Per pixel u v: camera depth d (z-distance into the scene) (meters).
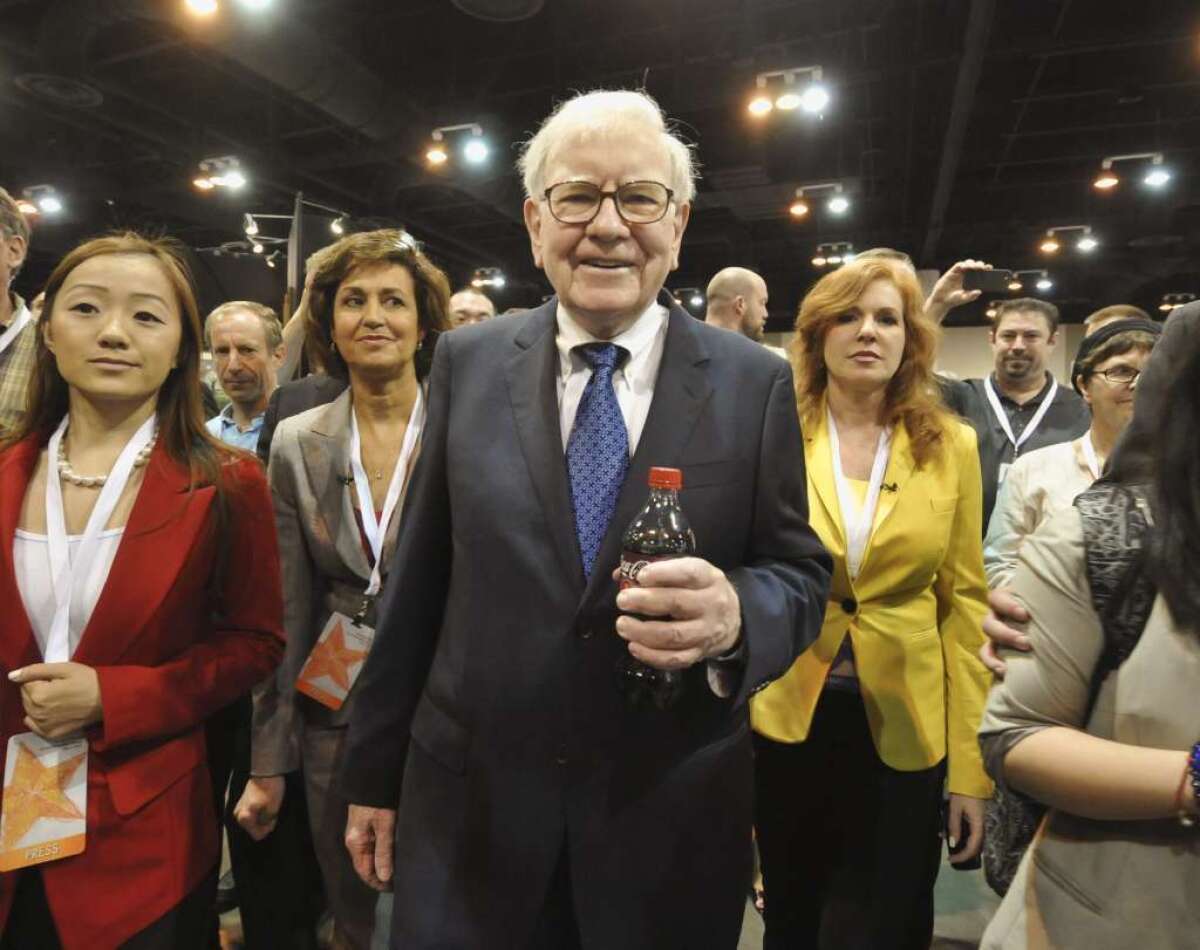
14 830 1.18
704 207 10.92
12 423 1.74
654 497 1.00
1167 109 7.94
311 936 1.83
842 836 1.66
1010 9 6.45
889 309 1.69
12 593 1.24
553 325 1.15
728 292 3.55
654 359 1.12
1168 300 13.03
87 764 1.23
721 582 0.91
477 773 1.04
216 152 8.92
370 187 10.60
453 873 1.05
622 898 1.01
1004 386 3.21
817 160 9.38
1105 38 6.38
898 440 1.72
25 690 1.17
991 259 12.71
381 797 1.18
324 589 1.74
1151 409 0.86
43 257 12.34
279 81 6.77
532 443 1.06
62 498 1.30
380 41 7.35
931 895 1.71
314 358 1.88
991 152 8.80
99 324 1.24
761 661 0.94
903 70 7.07
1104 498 0.89
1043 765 0.86
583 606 1.00
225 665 1.36
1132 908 0.84
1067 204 10.76
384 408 1.75
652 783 1.02
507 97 8.11
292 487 1.71
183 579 1.31
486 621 1.04
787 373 1.14
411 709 1.18
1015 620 0.94
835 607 1.64
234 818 1.82
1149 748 0.81
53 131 9.04
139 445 1.33
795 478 1.11
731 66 7.23
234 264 3.94
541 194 1.09
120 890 1.24
